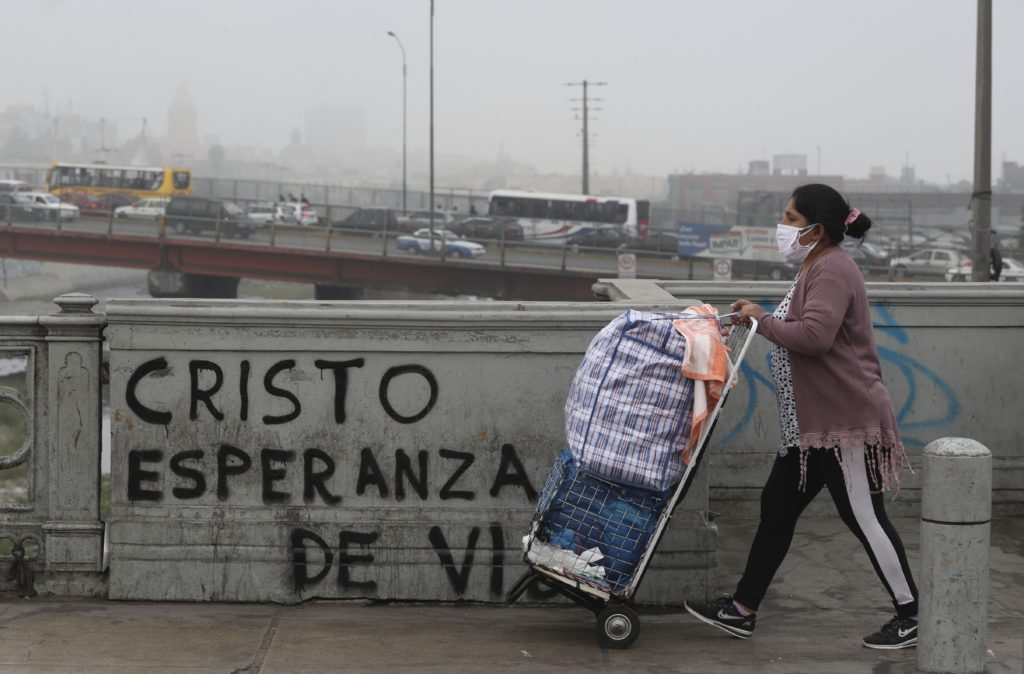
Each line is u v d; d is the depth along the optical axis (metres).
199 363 4.95
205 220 51.12
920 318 6.23
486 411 4.97
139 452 4.99
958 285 6.35
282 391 4.96
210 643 4.53
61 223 53.31
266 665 4.32
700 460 4.46
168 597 5.03
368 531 5.01
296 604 5.02
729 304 6.58
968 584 4.10
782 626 4.83
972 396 6.27
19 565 5.08
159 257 51.44
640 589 5.00
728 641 4.61
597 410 4.32
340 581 5.02
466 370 4.96
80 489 5.05
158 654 4.41
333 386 4.96
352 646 4.52
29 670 4.23
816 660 4.38
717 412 4.31
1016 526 6.12
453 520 5.00
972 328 6.24
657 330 4.30
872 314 6.23
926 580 4.16
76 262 52.75
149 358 4.95
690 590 4.99
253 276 50.59
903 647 4.47
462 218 56.84
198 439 4.98
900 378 6.27
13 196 62.75
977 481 4.07
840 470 4.35
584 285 46.00
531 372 4.96
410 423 4.98
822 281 4.29
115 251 51.94
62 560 5.06
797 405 4.35
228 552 5.01
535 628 4.76
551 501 4.40
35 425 5.04
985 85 20.50
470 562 5.02
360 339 4.93
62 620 4.79
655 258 46.78
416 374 4.96
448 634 4.67
